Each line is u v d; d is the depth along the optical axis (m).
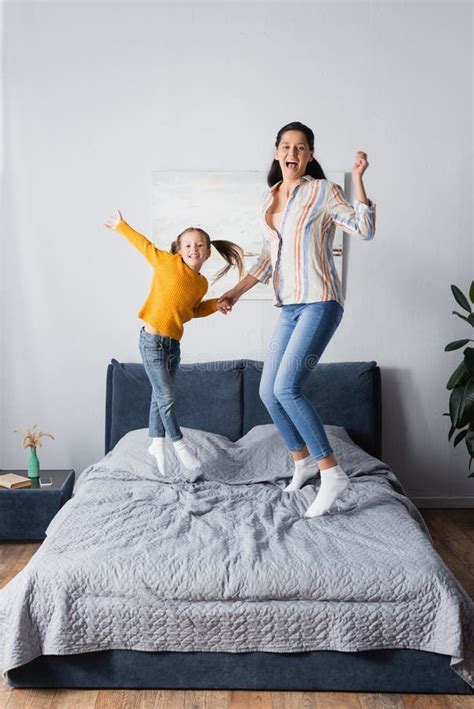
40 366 4.35
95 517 2.99
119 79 4.21
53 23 4.18
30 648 2.45
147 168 4.25
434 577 2.48
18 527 3.81
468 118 4.24
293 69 4.21
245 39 4.20
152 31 4.19
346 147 4.25
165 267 3.21
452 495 4.46
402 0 4.18
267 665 2.48
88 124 4.23
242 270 4.07
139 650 2.48
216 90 4.21
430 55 4.21
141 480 3.55
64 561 2.58
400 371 4.38
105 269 4.30
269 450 3.77
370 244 4.31
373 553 2.63
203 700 2.43
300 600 2.49
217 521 2.97
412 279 4.33
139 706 2.40
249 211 4.25
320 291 3.02
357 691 2.48
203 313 3.39
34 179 4.25
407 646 2.45
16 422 4.38
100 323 4.32
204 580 2.49
